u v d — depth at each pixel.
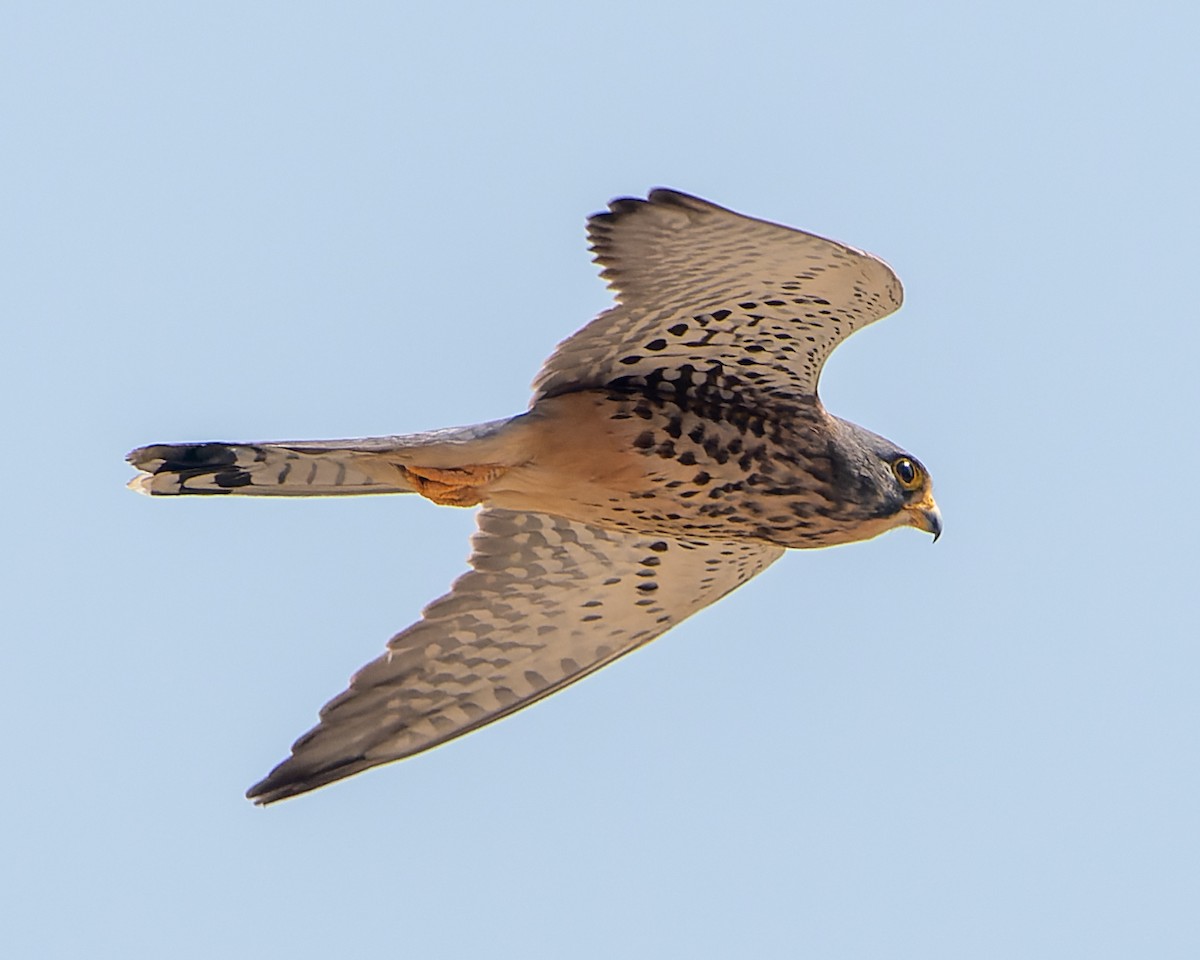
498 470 13.83
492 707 15.45
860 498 14.45
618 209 12.27
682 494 14.13
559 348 13.61
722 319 13.38
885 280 12.75
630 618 15.77
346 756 15.01
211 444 13.53
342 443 13.52
